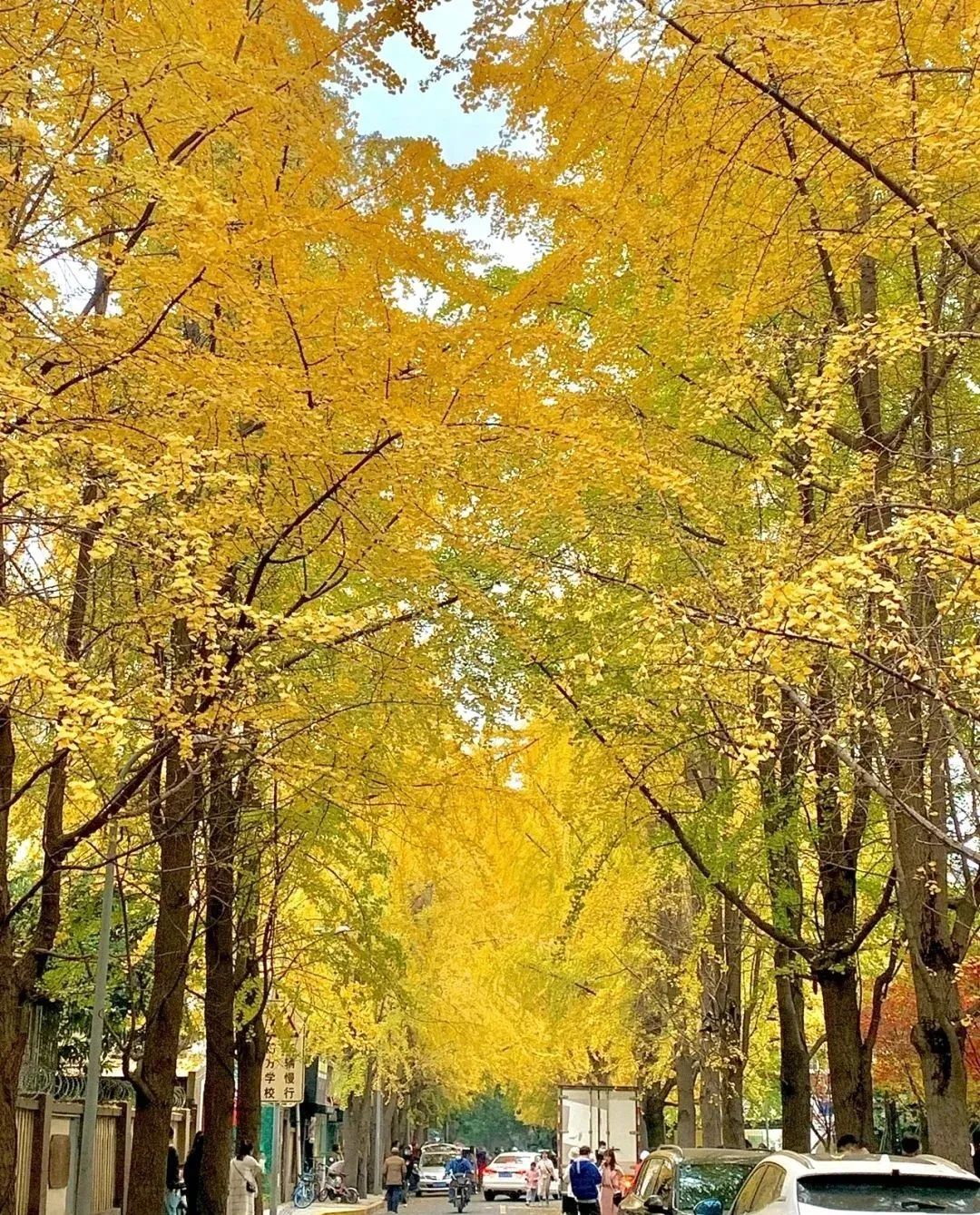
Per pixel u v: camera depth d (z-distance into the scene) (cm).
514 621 920
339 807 1122
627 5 784
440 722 1030
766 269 854
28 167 757
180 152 796
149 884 1350
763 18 663
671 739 1022
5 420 606
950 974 1041
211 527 713
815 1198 710
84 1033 1981
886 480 938
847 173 780
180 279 712
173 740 783
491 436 804
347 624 712
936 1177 721
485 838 1325
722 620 741
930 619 863
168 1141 1102
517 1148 12181
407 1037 3145
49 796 952
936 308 960
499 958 2500
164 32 775
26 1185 1298
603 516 1022
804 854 1138
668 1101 3975
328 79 877
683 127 807
